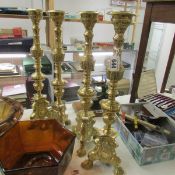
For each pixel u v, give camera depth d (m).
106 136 0.56
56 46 0.64
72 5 2.47
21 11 1.60
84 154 0.63
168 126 0.74
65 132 0.54
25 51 1.62
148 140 0.67
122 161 0.63
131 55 2.30
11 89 1.69
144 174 0.58
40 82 0.72
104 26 2.74
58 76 0.70
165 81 1.25
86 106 0.65
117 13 0.40
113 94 0.51
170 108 0.92
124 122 0.74
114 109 0.52
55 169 0.43
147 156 0.60
